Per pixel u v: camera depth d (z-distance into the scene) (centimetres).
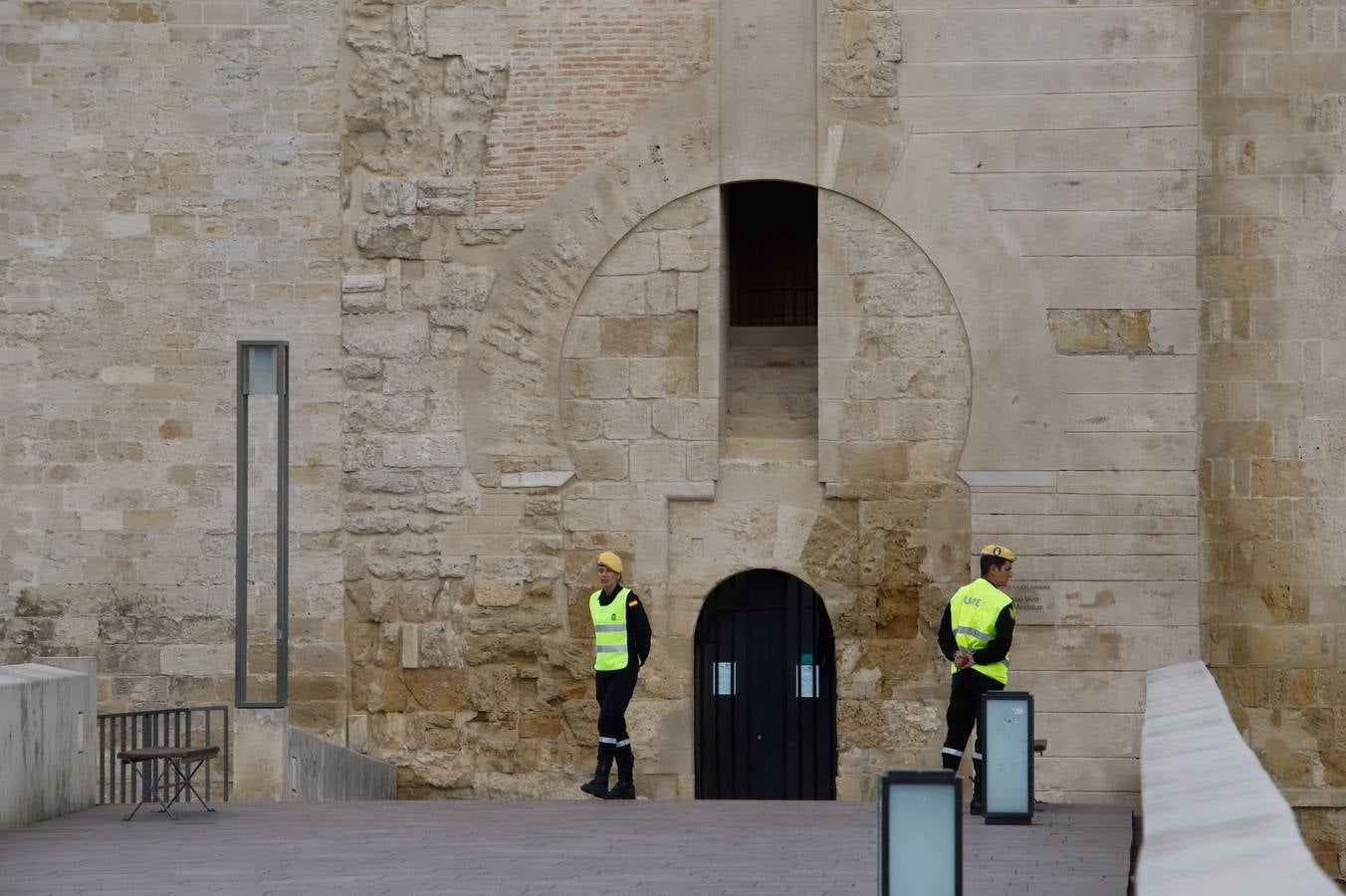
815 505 5431
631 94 5456
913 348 5378
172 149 5519
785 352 5697
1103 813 4319
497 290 5488
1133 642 5281
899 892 2484
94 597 5506
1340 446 5484
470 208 5488
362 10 5519
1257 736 5509
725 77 5431
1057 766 5278
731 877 3086
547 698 5441
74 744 4197
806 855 3381
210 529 5506
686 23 5450
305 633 5488
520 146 5488
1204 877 1330
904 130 5378
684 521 5472
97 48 5528
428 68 5509
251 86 5519
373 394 5503
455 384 5497
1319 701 5484
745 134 5422
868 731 5359
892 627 5375
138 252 5519
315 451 5506
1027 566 5316
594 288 5475
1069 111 5334
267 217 5525
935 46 5375
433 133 5509
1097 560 5300
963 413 5369
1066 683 5294
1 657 5519
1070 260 5325
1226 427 5525
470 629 5466
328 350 5509
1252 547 5509
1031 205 5344
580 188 5466
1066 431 5316
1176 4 5294
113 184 5519
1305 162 5503
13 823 3841
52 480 5519
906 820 2491
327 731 5475
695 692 5503
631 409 5456
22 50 5531
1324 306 5488
